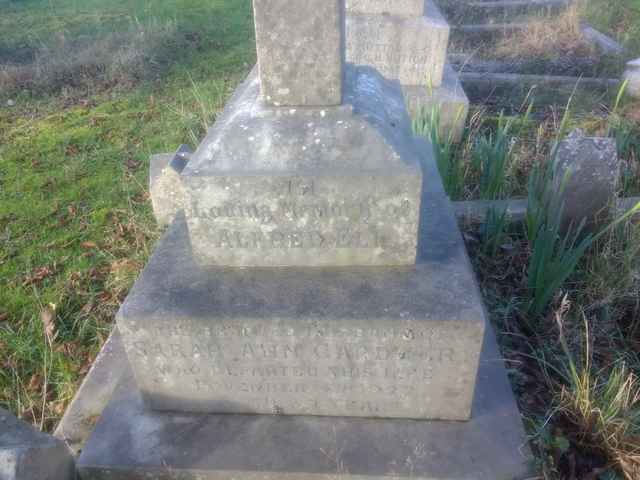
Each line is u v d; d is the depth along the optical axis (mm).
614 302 2891
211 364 2027
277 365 2010
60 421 2365
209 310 1927
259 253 2066
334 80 1827
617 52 6121
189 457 2014
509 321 2828
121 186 4273
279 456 2004
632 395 2344
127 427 2131
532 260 2771
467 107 4520
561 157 3199
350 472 1944
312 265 2084
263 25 1753
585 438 2234
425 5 5055
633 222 3244
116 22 7730
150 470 1994
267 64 1819
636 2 7773
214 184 1907
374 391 2051
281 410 2146
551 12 7621
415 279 2016
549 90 5504
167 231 2396
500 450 1999
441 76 4758
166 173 3480
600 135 4469
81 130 5117
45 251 3615
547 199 3139
